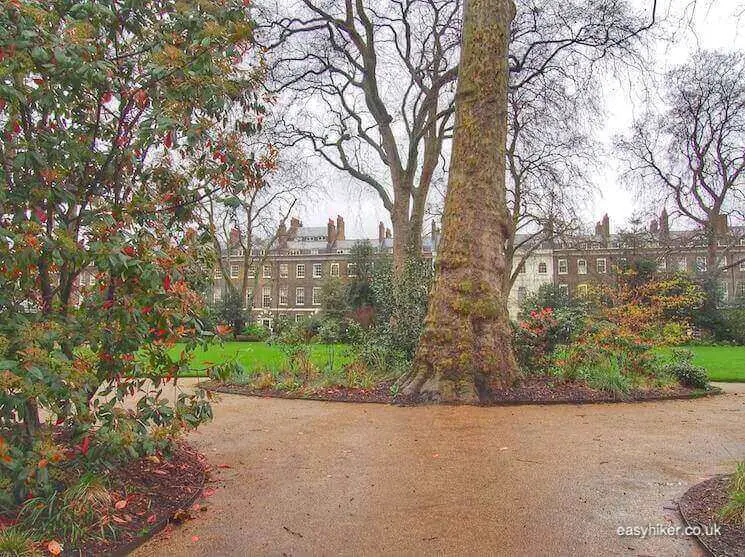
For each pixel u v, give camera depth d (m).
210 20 3.92
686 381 10.45
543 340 10.36
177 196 4.43
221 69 3.97
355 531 3.58
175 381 4.14
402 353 11.24
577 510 3.89
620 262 27.70
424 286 11.74
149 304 3.62
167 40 3.92
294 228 39.97
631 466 5.00
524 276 54.16
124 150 3.95
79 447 3.61
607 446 5.77
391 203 20.86
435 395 8.64
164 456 4.25
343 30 19.06
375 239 63.44
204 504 4.10
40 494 3.48
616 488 4.37
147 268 3.46
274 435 6.50
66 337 3.48
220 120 4.47
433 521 3.73
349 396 9.19
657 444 5.87
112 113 4.07
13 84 3.26
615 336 10.31
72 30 3.39
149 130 3.81
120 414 3.71
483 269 9.12
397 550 3.30
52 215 3.71
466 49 9.52
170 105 3.78
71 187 3.82
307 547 3.35
